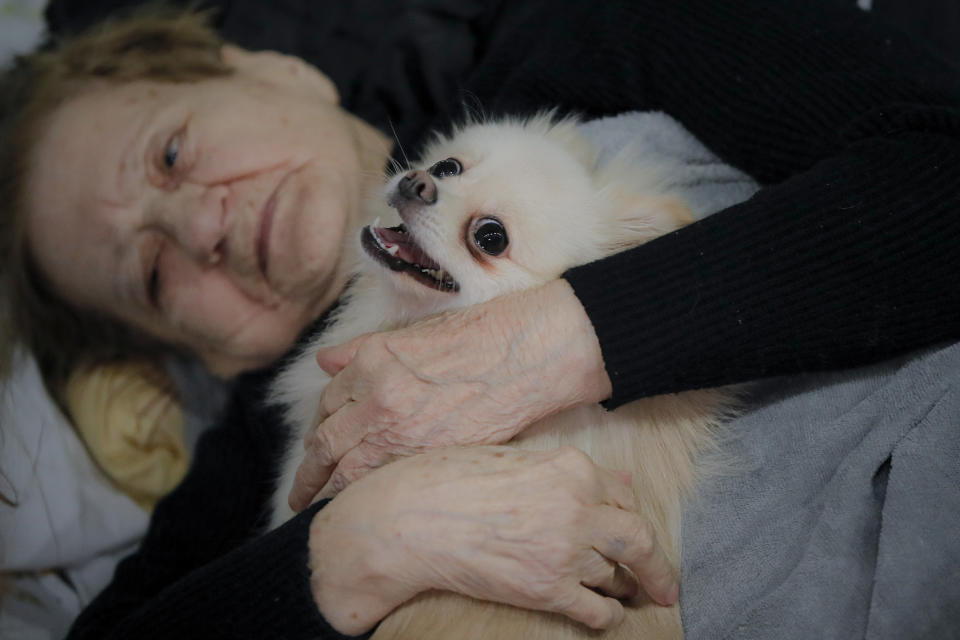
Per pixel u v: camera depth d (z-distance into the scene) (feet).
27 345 2.39
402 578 1.66
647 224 1.98
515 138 2.05
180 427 2.55
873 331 1.71
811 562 1.73
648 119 2.12
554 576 1.63
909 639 1.64
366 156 2.31
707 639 1.76
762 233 1.71
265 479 2.24
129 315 2.30
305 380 2.08
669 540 1.84
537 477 1.65
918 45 1.97
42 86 2.26
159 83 2.22
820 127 1.86
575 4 2.28
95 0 2.76
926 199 1.72
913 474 1.71
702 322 1.68
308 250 2.08
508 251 1.95
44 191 2.19
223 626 1.73
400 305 2.01
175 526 2.18
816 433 1.83
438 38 2.61
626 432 1.87
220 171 2.11
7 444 2.33
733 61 1.98
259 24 2.75
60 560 2.37
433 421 1.72
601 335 1.68
